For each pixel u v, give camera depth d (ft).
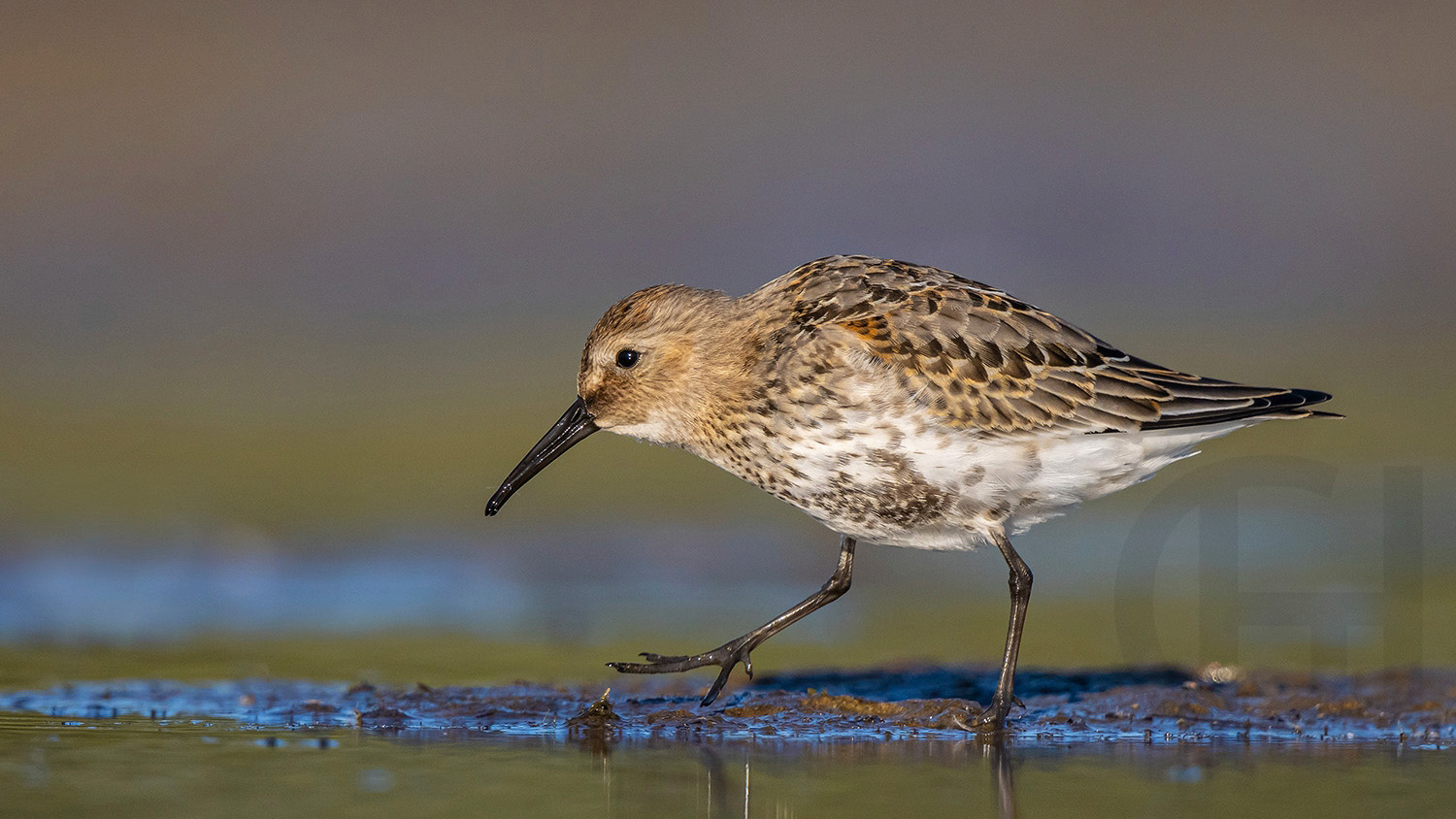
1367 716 29.09
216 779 24.43
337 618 38.93
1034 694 30.99
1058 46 83.46
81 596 40.73
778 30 83.41
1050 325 28.89
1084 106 81.00
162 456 52.44
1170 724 28.55
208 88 75.77
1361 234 74.02
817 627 38.65
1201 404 28.76
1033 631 37.88
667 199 75.72
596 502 49.47
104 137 72.90
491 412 57.41
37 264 67.31
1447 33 84.64
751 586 42.96
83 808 22.81
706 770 25.20
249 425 55.88
